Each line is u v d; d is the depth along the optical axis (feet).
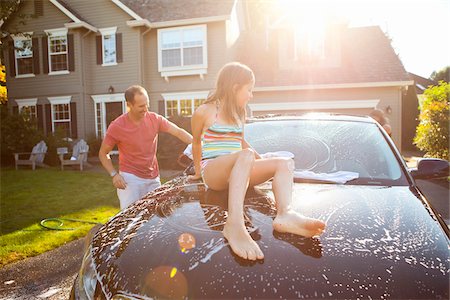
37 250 13.58
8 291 10.32
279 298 4.00
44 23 55.62
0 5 36.47
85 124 55.36
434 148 34.01
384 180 7.30
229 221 4.99
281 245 4.64
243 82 6.50
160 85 55.16
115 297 4.57
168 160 39.63
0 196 24.50
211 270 4.36
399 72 46.68
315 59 50.11
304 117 10.03
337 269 4.24
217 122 6.67
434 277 4.19
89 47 56.24
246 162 5.72
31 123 45.34
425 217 5.52
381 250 4.57
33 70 56.85
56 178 32.86
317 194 6.43
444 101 33.78
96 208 20.88
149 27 53.31
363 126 9.32
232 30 55.31
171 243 4.94
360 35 55.01
